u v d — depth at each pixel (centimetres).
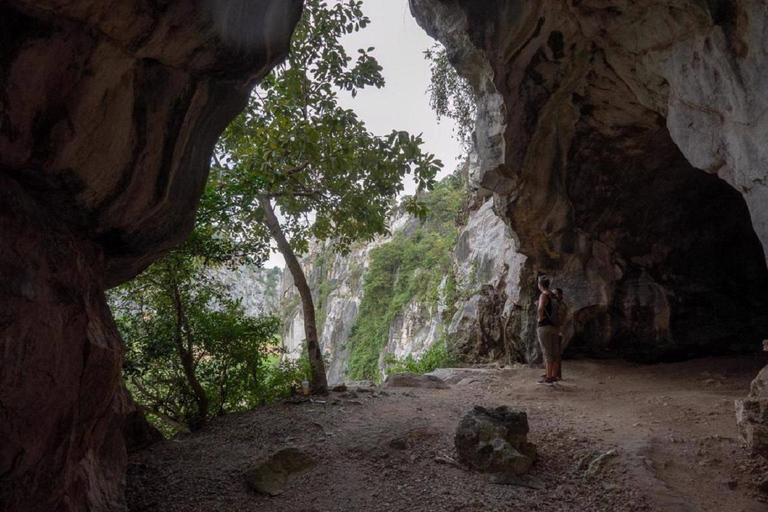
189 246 629
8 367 210
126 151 285
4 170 233
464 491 390
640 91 702
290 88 736
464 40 739
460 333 1200
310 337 721
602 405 617
